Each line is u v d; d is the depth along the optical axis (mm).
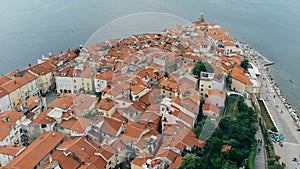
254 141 65250
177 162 45812
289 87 109312
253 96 85375
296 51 147125
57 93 89062
